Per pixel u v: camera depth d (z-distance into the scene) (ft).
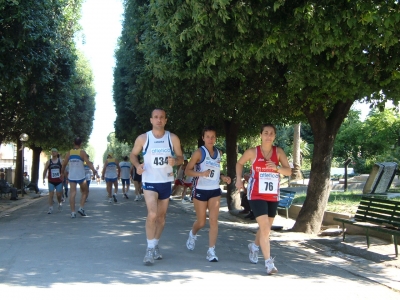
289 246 29.12
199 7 25.63
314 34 24.97
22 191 81.15
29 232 31.94
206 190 23.06
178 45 29.17
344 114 33.81
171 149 21.83
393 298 17.70
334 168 114.83
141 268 21.03
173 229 34.86
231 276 19.98
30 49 46.32
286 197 45.50
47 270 20.44
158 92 41.81
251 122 50.90
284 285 18.85
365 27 24.39
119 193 86.02
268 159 20.89
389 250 26.50
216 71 31.53
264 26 26.25
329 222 38.81
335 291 18.34
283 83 34.88
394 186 65.41
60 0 62.08
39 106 57.62
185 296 16.90
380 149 88.84
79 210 42.14
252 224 42.22
